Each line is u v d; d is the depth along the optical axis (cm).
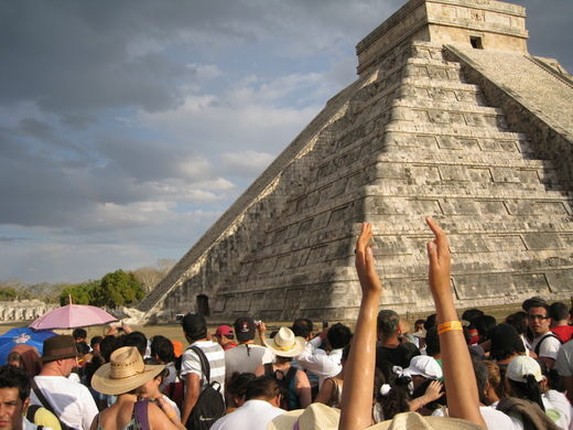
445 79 4597
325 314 2975
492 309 2952
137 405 655
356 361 393
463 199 3450
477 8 5331
